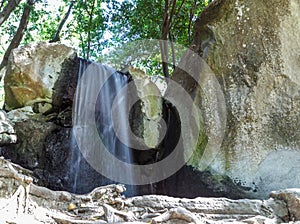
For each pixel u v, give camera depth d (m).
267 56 6.52
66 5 17.28
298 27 6.53
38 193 3.85
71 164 7.65
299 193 3.88
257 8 6.76
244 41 6.73
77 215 3.75
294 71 6.38
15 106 8.06
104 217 3.59
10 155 7.16
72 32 17.34
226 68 6.76
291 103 6.23
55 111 8.12
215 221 3.45
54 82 8.16
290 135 6.09
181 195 6.80
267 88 6.41
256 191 5.91
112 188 4.53
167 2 13.13
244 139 6.27
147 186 7.77
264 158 6.07
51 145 7.50
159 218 3.27
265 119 6.29
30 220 3.06
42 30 17.66
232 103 6.54
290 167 5.87
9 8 11.91
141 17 14.89
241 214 3.79
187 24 14.71
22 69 7.93
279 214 3.79
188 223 3.24
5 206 3.14
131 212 3.78
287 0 6.61
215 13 7.14
